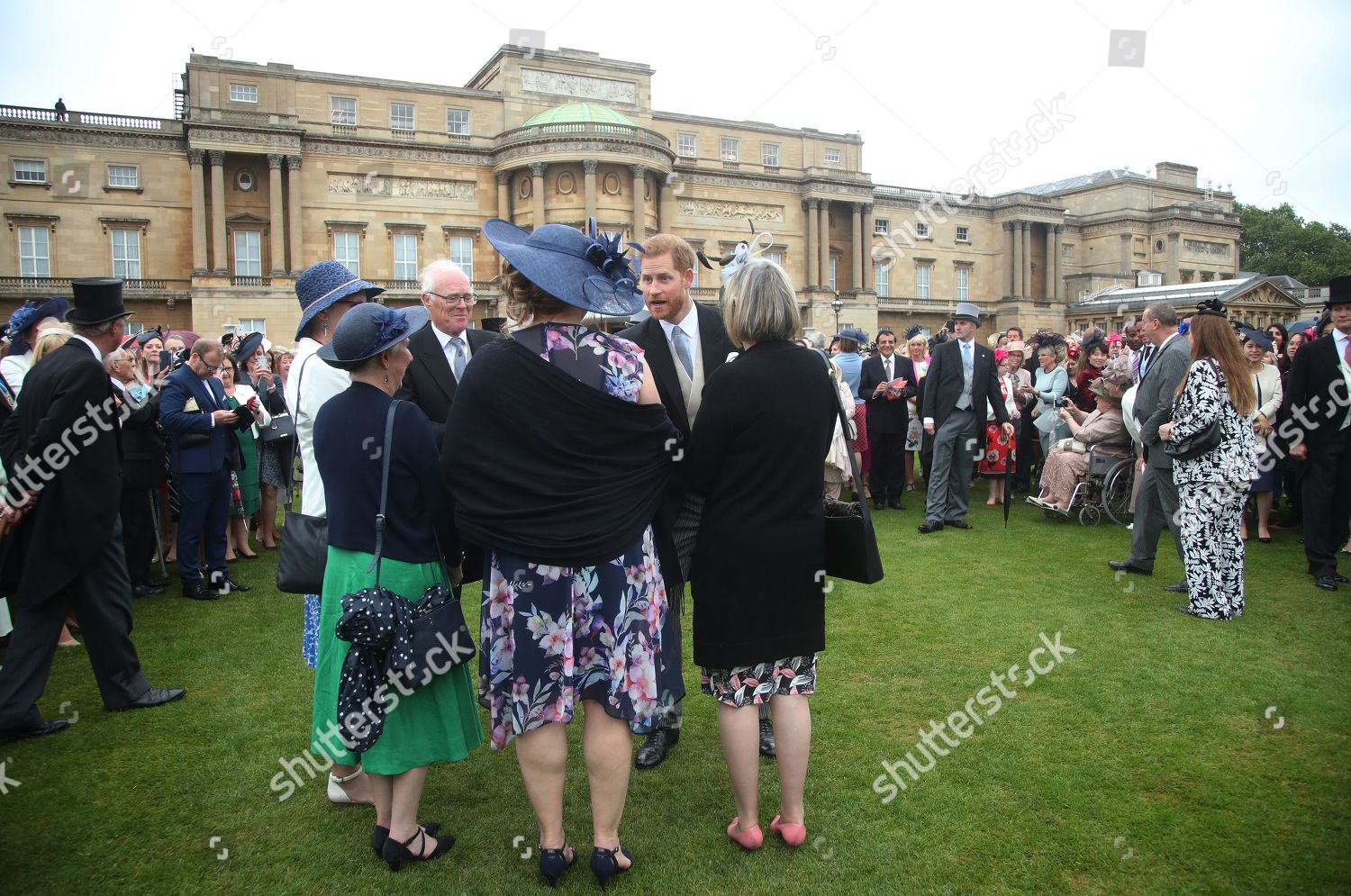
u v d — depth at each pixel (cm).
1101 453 977
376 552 321
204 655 570
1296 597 662
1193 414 590
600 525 303
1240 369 593
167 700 488
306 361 391
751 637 322
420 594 330
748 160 5228
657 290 403
